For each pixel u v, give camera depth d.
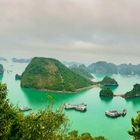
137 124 36.56
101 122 194.25
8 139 25.02
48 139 28.02
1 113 25.80
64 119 30.59
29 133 26.12
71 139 33.03
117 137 157.75
